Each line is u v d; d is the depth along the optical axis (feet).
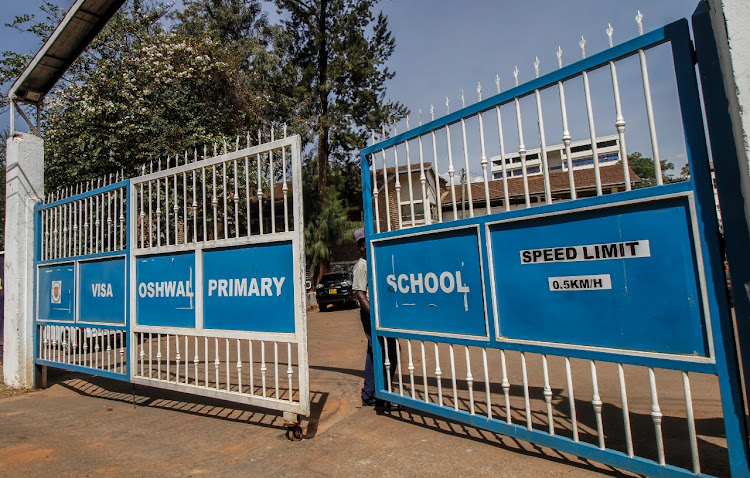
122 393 19.43
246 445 12.75
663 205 8.45
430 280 12.56
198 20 62.90
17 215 21.40
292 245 12.94
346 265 72.18
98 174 38.04
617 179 29.89
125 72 40.06
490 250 11.02
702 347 7.97
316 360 25.18
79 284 19.29
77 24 19.48
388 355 15.35
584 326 9.41
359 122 68.49
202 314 14.84
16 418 16.38
